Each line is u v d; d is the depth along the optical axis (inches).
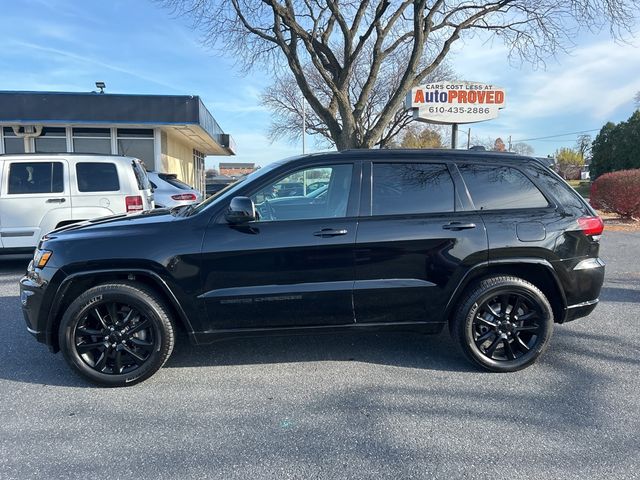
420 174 159.5
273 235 149.1
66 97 626.5
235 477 104.7
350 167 159.2
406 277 153.5
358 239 150.6
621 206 567.5
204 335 151.9
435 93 548.1
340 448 115.5
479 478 104.2
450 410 133.8
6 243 288.7
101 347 148.6
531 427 124.7
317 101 530.3
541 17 560.1
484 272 158.2
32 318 149.4
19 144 683.4
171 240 147.1
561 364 165.6
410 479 104.0
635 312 223.0
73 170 297.7
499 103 553.9
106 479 103.8
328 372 159.8
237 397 142.0
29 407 136.0
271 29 565.3
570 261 158.2
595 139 1755.7
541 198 161.8
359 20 548.1
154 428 124.7
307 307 151.8
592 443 117.1
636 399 139.8
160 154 728.3
